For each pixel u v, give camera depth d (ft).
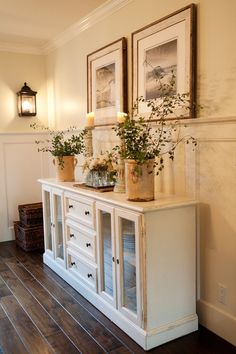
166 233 7.14
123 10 9.76
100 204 8.24
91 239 8.86
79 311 8.56
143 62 9.00
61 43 13.39
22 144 14.75
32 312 8.53
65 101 13.61
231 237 7.05
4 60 14.15
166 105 8.00
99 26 10.94
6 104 14.35
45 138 15.24
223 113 7.02
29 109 14.56
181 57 7.81
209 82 7.27
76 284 9.73
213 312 7.55
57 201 10.82
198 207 7.69
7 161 14.49
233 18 6.67
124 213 7.33
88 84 11.64
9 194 14.64
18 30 12.46
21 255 12.89
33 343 7.24
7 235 14.76
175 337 7.34
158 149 8.00
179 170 8.12
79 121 12.65
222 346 7.08
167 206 7.06
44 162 15.28
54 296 9.40
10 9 10.49
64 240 10.34
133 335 7.30
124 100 9.85
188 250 7.48
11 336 7.50
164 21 8.21
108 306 8.20
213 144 7.23
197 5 7.41
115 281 7.87
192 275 7.59
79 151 11.30
